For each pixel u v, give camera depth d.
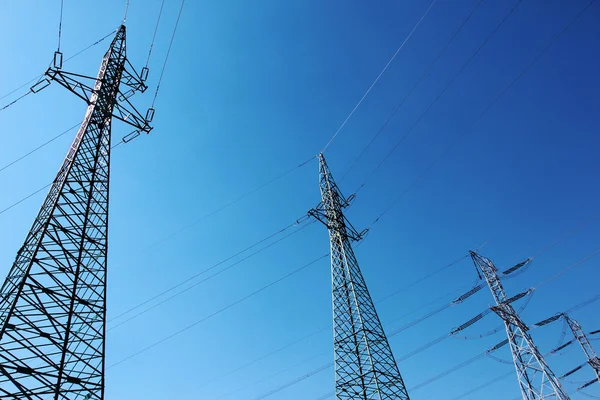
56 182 21.98
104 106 25.09
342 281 32.62
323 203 37.47
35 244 18.89
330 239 35.44
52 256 18.48
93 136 23.91
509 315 40.59
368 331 28.80
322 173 39.66
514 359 39.06
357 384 26.92
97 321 19.02
